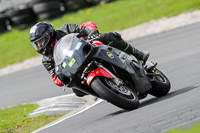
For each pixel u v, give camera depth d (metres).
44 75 50.12
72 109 29.36
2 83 52.94
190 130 14.24
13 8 93.06
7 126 28.28
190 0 72.12
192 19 60.62
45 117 28.66
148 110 20.50
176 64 36.09
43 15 89.44
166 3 75.12
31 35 22.28
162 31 58.38
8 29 95.56
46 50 22.62
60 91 37.72
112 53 21.55
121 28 67.44
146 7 76.25
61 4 94.25
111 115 22.64
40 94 39.47
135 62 22.42
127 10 77.62
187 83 26.66
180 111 18.25
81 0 92.69
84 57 20.45
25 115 30.47
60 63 21.08
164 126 16.44
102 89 20.53
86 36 23.14
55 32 22.86
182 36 50.56
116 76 21.64
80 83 21.33
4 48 77.00
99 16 78.75
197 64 33.12
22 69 59.69
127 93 21.42
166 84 24.59
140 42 54.56
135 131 16.88
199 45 42.53
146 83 22.66
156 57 42.41
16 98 41.41
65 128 22.70
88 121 22.89
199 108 17.72
